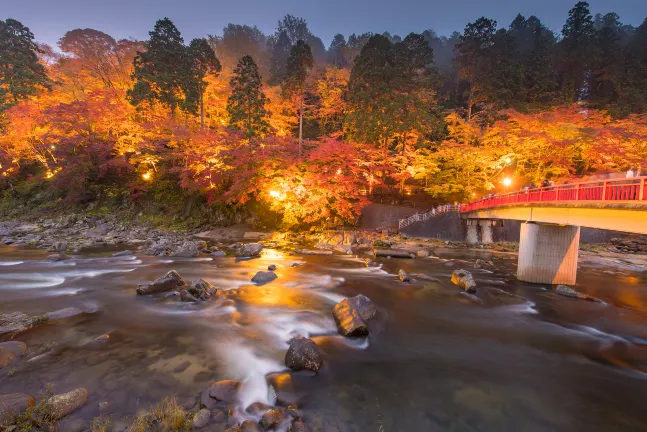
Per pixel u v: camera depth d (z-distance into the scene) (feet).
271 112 135.03
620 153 95.66
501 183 118.93
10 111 112.06
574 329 33.78
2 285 41.98
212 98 130.52
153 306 35.45
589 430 18.17
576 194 41.52
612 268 66.39
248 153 95.45
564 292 46.16
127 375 21.21
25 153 123.13
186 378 21.25
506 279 54.39
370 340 29.35
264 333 29.48
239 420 17.15
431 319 35.37
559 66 179.63
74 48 147.84
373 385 21.86
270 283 47.50
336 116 169.27
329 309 36.83
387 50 112.57
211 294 39.78
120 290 40.96
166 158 113.60
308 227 105.19
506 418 18.98
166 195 121.19
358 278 52.31
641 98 136.77
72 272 49.70
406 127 105.91
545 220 51.21
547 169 111.04
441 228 100.22
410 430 17.56
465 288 46.26
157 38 116.57
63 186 115.44
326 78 174.50
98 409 17.52
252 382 21.27
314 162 102.78
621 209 31.96
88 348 24.99
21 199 125.49
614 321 36.40
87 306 34.65
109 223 107.04
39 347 24.79
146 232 98.89
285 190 97.19
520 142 108.58
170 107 118.11
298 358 23.16
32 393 18.78
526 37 249.75
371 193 120.57
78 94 144.46
